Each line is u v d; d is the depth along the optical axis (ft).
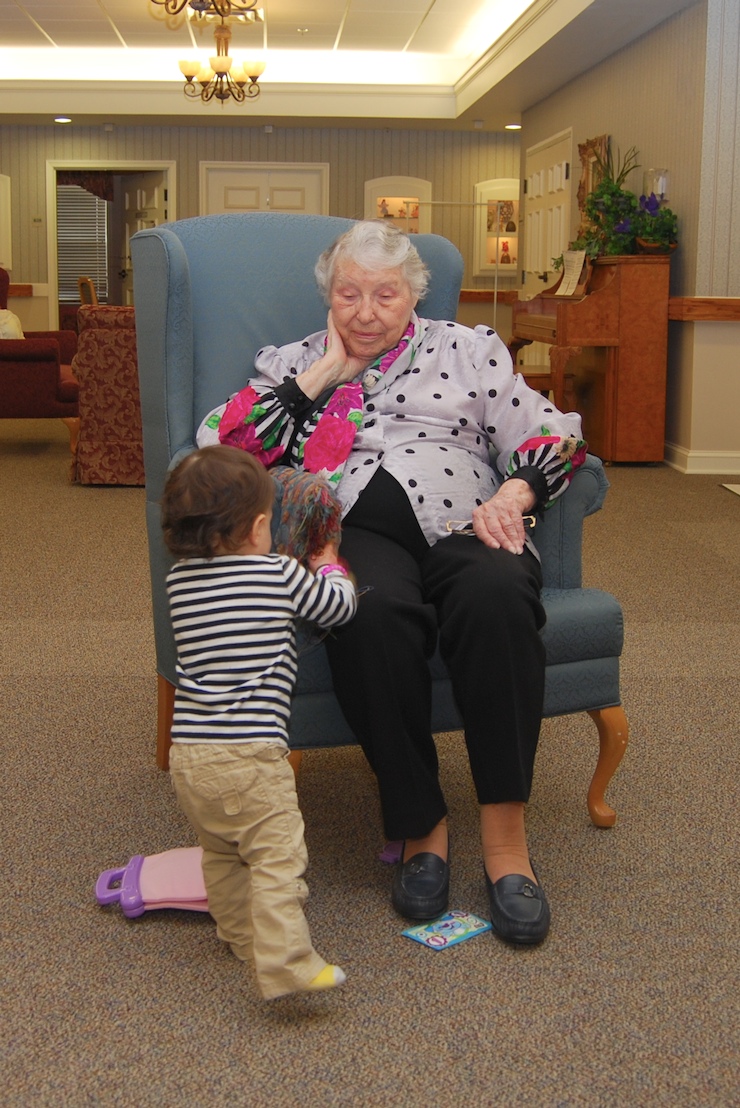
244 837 4.85
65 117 33.86
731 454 20.34
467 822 6.74
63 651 9.91
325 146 36.35
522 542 6.05
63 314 42.34
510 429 6.73
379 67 32.83
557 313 20.58
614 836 6.50
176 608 5.02
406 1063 4.47
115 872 5.78
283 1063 4.47
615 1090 4.31
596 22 21.44
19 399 20.11
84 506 16.90
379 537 6.29
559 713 6.35
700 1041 4.62
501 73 27.43
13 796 6.95
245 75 26.40
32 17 27.89
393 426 6.64
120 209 40.27
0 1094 4.27
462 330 6.97
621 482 19.21
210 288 7.33
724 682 9.17
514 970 5.13
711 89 19.25
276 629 5.00
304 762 7.69
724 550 14.10
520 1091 4.30
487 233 36.81
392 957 5.24
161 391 6.81
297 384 6.54
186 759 4.89
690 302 19.74
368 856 6.27
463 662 5.53
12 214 36.86
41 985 5.00
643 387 20.81
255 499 5.00
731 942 5.38
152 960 5.22
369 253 6.48
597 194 21.12
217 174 36.60
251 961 5.06
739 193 19.56
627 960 5.22
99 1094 4.28
